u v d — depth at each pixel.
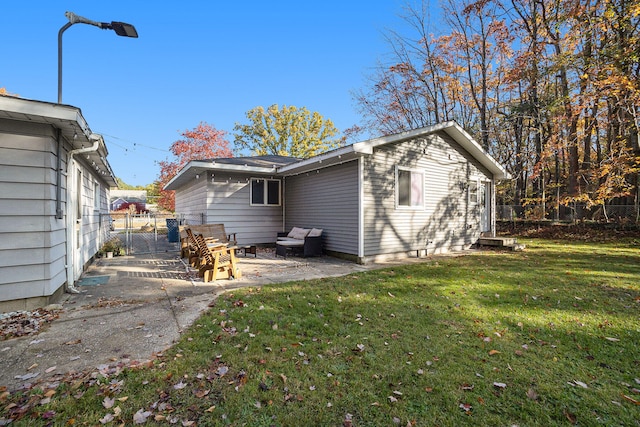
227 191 10.30
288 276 6.16
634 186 13.02
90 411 2.04
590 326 3.58
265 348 2.94
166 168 21.78
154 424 1.93
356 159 8.00
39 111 3.74
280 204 11.38
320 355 2.83
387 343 3.09
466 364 2.71
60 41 4.50
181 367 2.57
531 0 15.23
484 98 17.64
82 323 3.56
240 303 4.25
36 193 4.05
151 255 9.26
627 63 11.33
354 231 8.02
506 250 10.19
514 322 3.69
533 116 16.09
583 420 2.03
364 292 4.93
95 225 8.59
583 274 6.24
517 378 2.50
